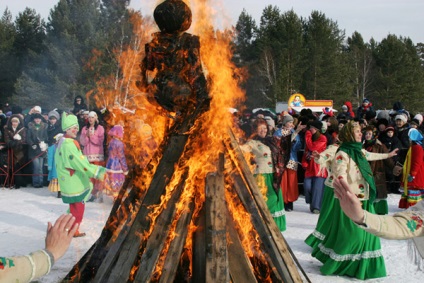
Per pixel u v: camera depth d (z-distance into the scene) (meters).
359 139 5.87
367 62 56.03
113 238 3.31
